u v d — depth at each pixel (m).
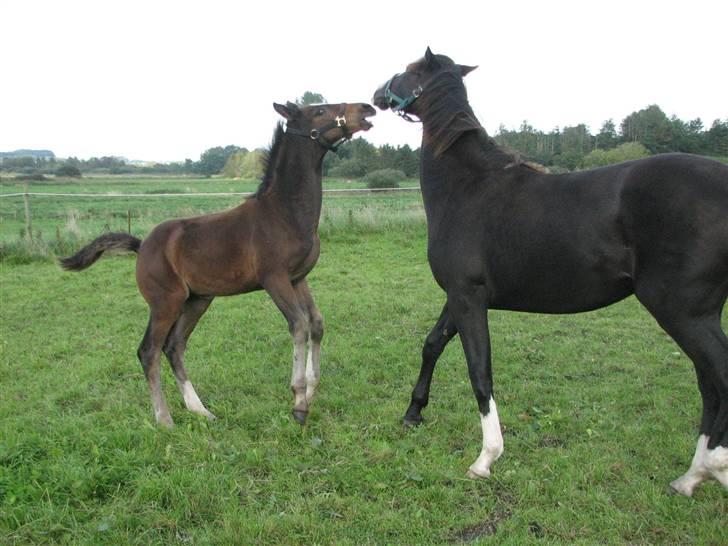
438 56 3.70
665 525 2.87
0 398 4.80
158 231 4.46
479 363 3.38
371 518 3.00
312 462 3.58
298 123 4.17
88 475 3.24
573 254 3.02
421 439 3.89
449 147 3.52
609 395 4.59
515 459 3.59
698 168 2.74
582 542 2.75
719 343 2.77
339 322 6.83
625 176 2.92
